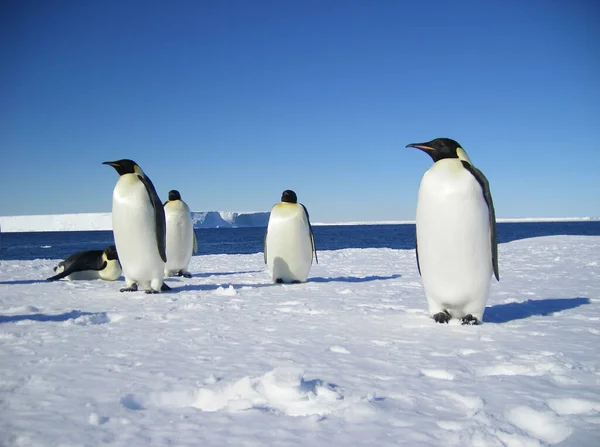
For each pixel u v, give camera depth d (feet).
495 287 29.55
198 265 53.57
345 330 17.19
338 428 8.55
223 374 11.68
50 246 177.99
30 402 9.93
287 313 21.01
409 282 33.96
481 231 17.88
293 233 33.24
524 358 13.05
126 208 26.63
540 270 40.32
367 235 266.16
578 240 84.89
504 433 8.15
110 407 9.62
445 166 18.11
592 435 8.00
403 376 11.55
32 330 17.19
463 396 10.01
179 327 17.80
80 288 30.60
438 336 16.19
